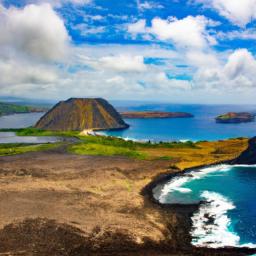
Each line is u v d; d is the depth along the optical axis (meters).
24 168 113.94
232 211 81.12
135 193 92.50
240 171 126.25
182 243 63.41
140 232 66.06
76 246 59.25
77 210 76.00
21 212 72.81
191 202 88.25
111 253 57.78
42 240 60.53
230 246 62.47
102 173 109.56
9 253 55.84
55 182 98.19
